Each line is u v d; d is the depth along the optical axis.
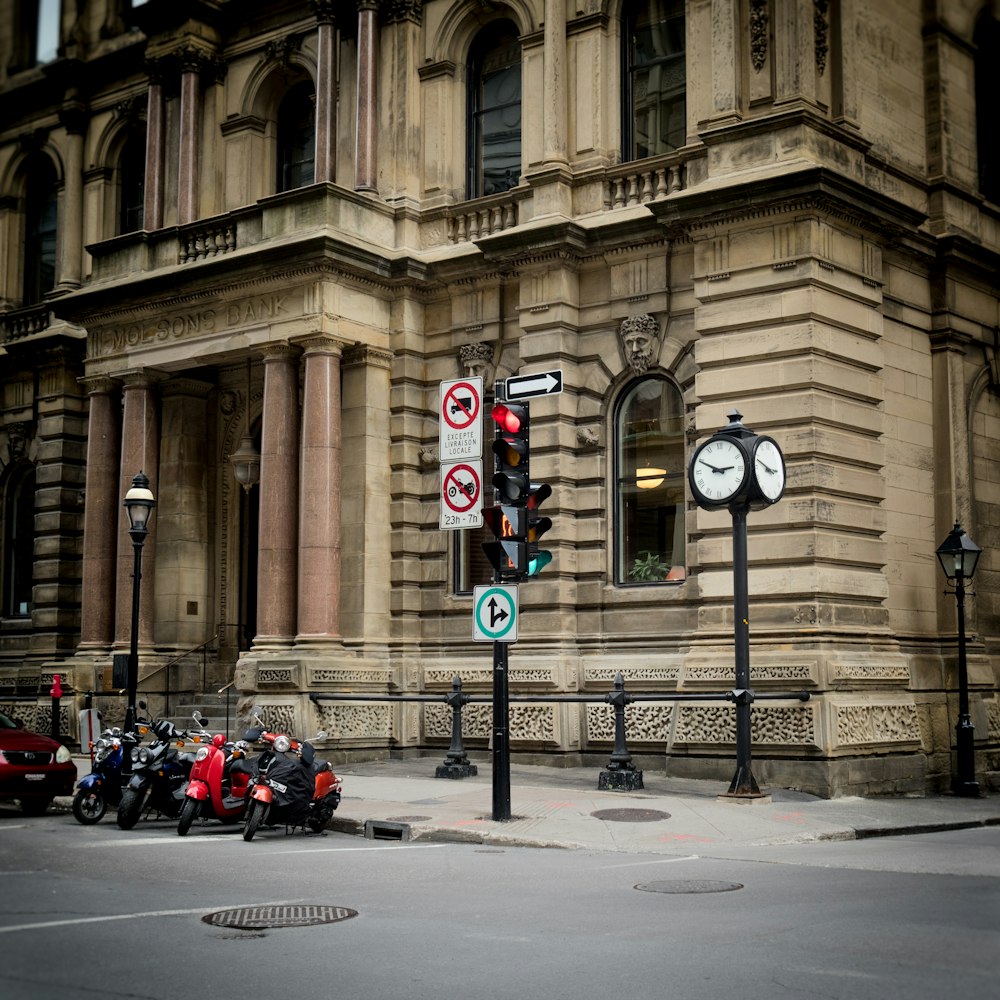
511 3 26.62
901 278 24.62
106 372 29.14
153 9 30.58
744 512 18.89
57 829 17.23
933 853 15.06
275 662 24.80
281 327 26.09
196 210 30.33
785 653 20.89
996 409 26.88
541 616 24.41
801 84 22.38
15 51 37.59
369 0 27.67
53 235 36.16
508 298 26.06
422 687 26.03
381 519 26.34
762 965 8.87
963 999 7.93
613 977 8.58
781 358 21.81
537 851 15.27
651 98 25.22
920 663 23.47
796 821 17.20
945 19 26.52
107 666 28.42
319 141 27.91
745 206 22.00
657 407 24.25
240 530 30.14
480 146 27.61
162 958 9.14
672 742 21.77
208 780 16.86
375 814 17.48
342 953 9.31
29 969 8.76
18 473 35.16
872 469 22.86
